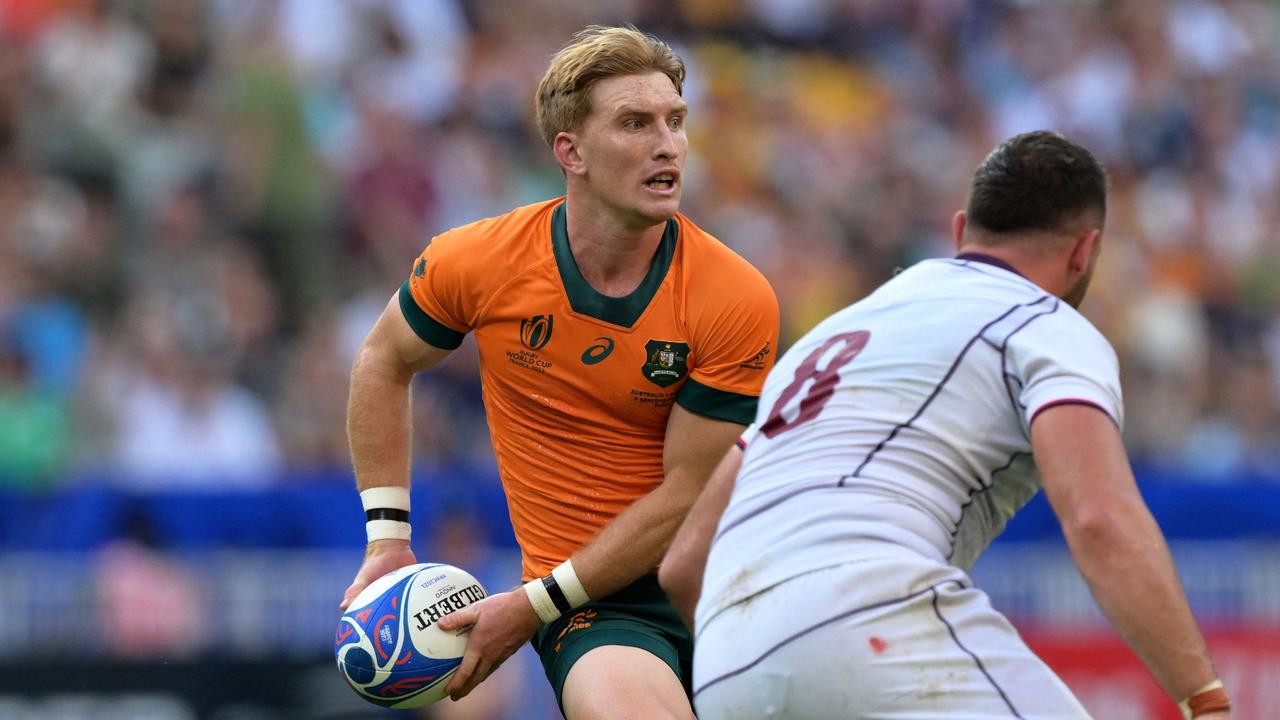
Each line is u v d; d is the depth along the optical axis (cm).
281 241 4088
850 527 1196
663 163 1458
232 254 3981
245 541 2855
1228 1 6138
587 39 1493
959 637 1168
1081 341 1207
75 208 4016
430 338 1566
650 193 1456
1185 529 3241
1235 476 3494
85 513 2820
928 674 1158
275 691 2788
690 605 1370
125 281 3903
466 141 4569
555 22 5016
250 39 4328
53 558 2745
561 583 1490
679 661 1564
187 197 4066
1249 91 6019
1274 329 5156
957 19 5784
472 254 1527
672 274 1514
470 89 4691
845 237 4872
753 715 1197
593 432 1549
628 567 1495
